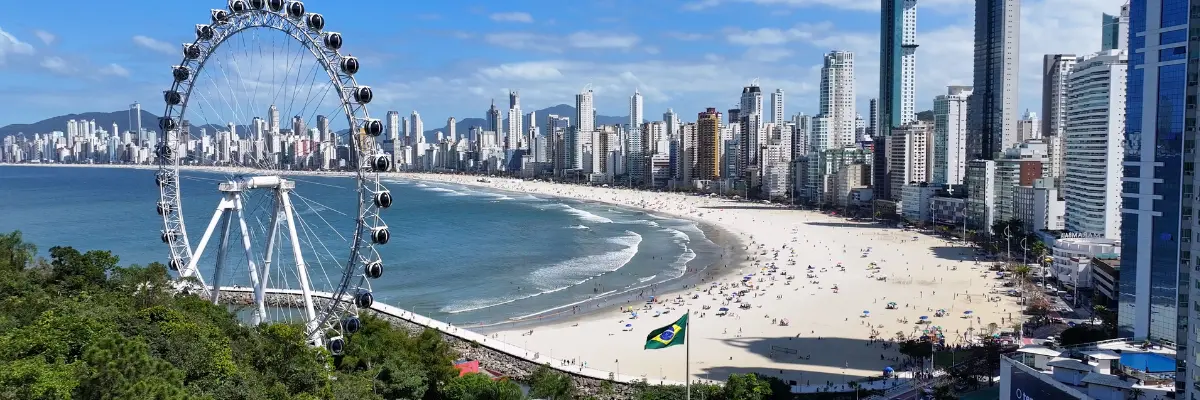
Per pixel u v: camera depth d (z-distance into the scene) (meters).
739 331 164.75
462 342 147.50
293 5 110.81
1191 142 77.94
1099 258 193.25
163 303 108.88
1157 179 139.50
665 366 140.38
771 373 135.62
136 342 73.88
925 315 175.88
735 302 192.75
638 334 163.50
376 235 110.81
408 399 105.44
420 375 109.56
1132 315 143.88
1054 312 177.75
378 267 111.81
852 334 161.50
